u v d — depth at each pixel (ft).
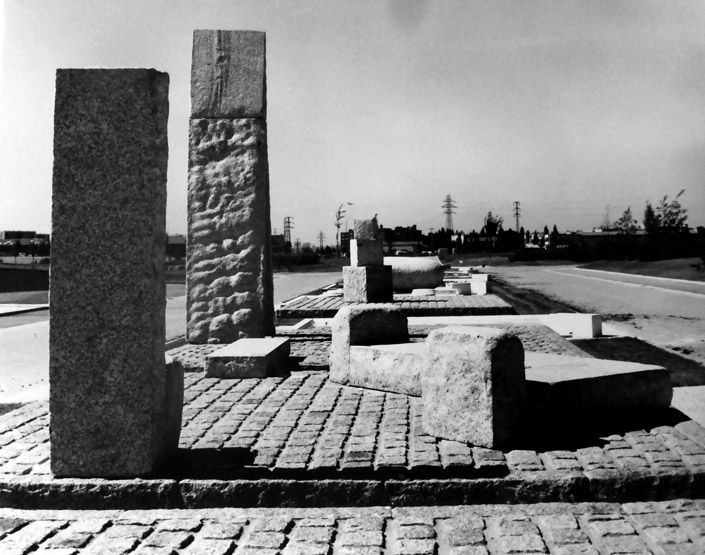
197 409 17.37
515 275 129.18
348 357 20.40
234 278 31.07
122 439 12.34
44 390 24.40
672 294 73.51
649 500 11.87
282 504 12.07
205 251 31.27
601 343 35.42
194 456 13.28
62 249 12.39
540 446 13.57
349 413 16.57
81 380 12.41
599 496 11.87
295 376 22.38
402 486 12.00
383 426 15.23
